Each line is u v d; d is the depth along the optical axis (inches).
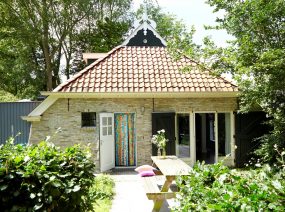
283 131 425.1
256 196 114.7
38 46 1248.2
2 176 153.6
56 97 528.4
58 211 170.2
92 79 554.3
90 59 713.0
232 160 565.9
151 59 618.5
